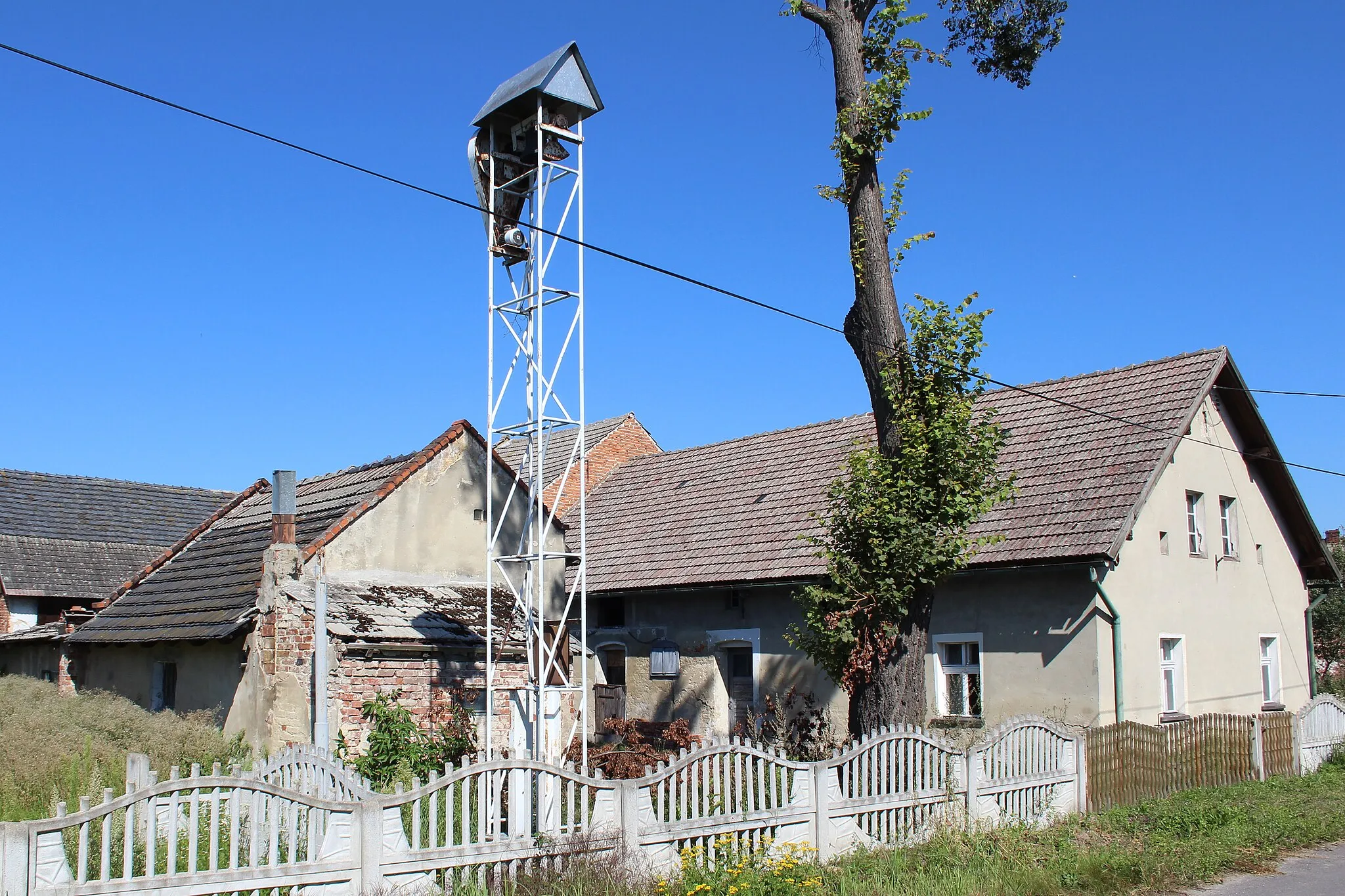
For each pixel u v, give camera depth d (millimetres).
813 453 23828
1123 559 17172
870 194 13469
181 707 18281
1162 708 17594
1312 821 12688
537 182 14242
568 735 19344
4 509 31125
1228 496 20516
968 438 12984
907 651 12828
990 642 17719
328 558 16562
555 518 19797
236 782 7496
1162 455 17516
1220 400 20609
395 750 14750
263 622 16266
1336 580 23391
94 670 20766
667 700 21969
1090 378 20625
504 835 8727
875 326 13383
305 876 7660
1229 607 19984
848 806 10664
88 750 13523
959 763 11781
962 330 12953
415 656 15820
